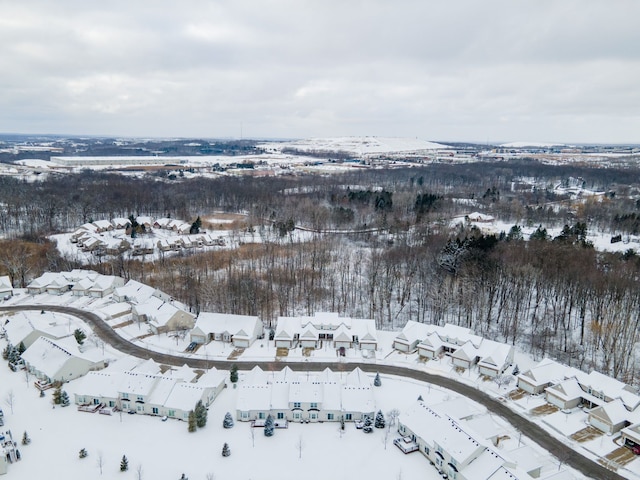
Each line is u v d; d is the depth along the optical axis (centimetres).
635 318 10825
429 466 6925
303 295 13388
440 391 8925
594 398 8400
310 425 7869
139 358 9956
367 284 13975
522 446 7225
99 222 19700
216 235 19262
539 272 11881
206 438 7462
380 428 7806
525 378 8975
